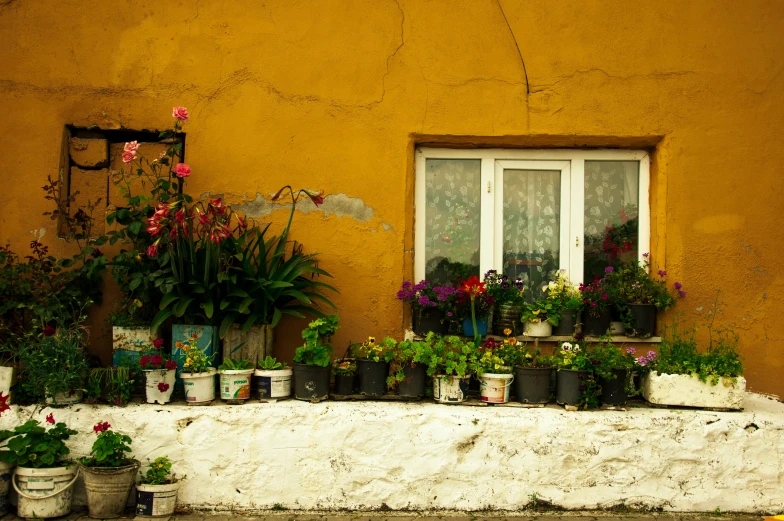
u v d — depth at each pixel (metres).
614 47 5.09
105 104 5.05
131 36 5.08
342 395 4.61
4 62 5.03
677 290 4.99
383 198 5.06
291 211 5.06
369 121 5.08
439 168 5.28
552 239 5.27
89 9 5.07
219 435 4.34
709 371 4.55
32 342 4.52
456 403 4.56
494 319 5.04
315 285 4.86
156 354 4.48
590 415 4.43
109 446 4.12
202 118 5.07
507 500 4.37
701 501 4.39
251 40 5.08
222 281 4.66
